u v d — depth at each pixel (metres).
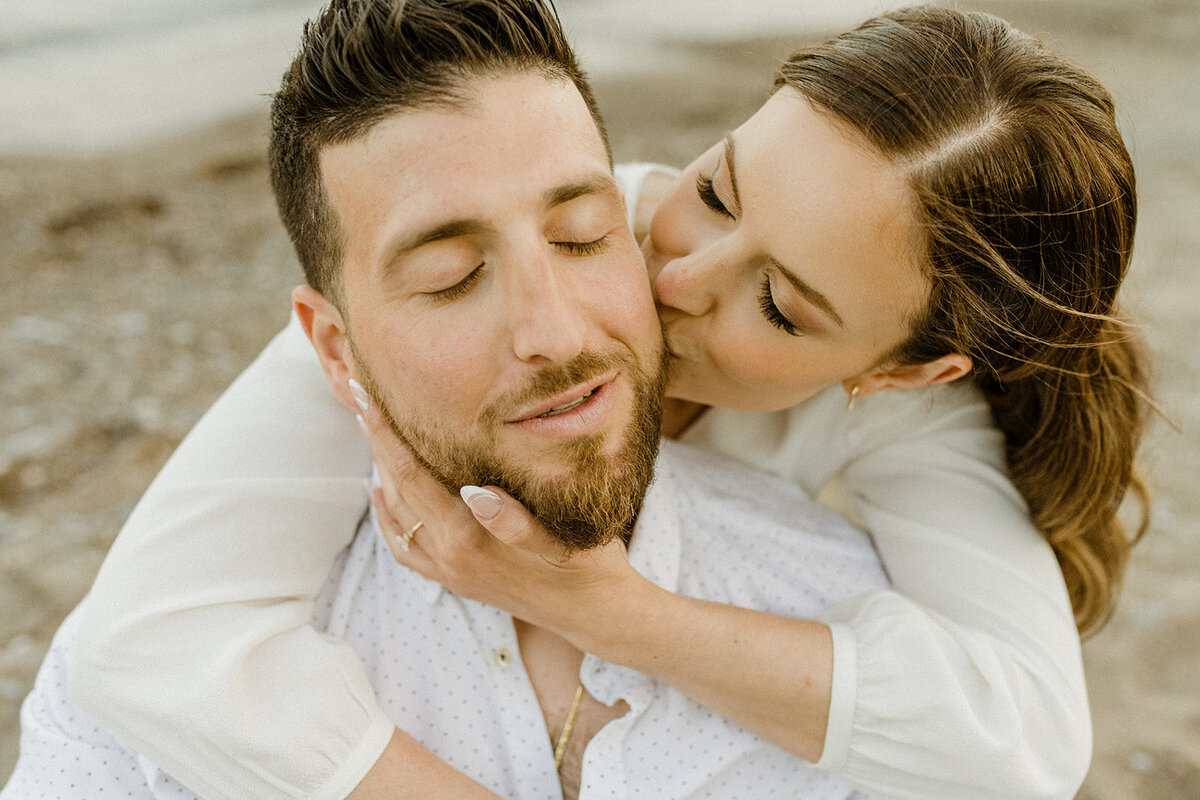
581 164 1.19
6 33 13.45
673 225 1.49
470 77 1.14
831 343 1.43
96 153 8.89
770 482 1.80
